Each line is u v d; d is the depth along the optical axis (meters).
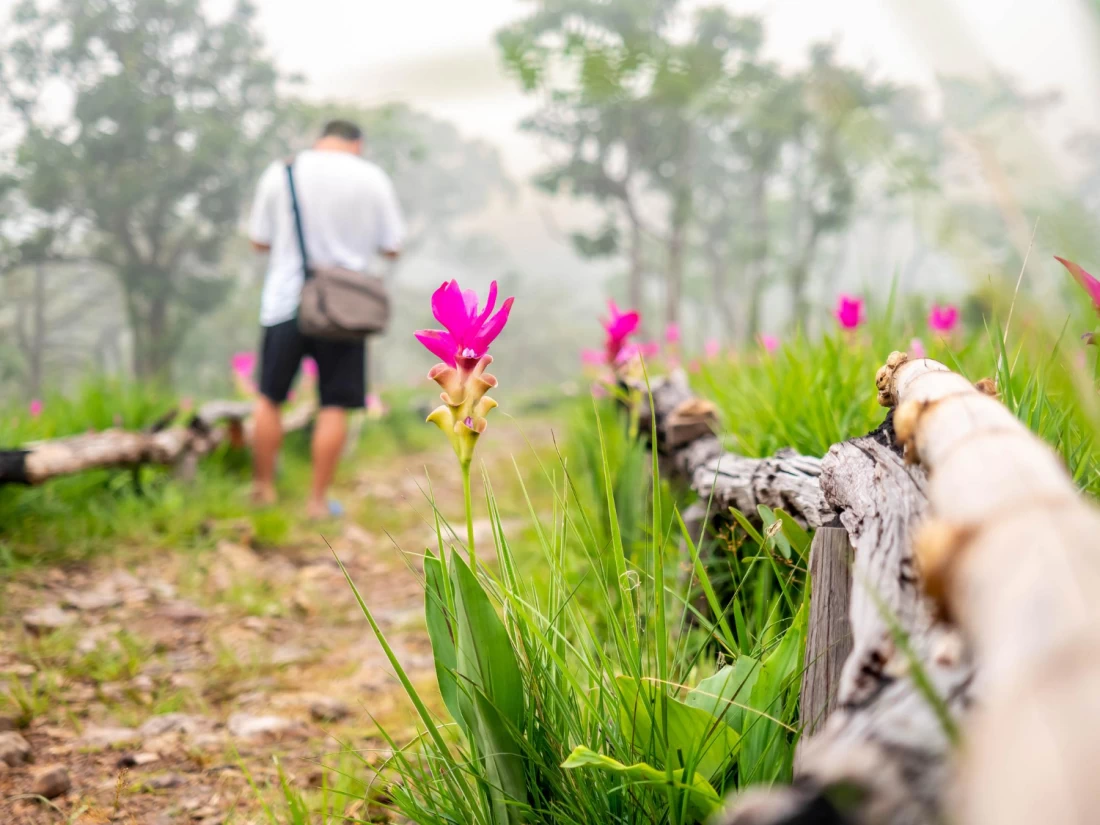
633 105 27.55
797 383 2.71
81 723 2.36
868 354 2.98
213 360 40.03
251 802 1.91
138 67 30.45
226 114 32.50
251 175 32.72
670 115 29.62
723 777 1.26
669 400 3.29
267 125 32.66
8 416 5.73
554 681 1.44
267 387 5.14
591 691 1.43
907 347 2.64
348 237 5.04
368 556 4.49
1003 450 0.73
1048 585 0.53
